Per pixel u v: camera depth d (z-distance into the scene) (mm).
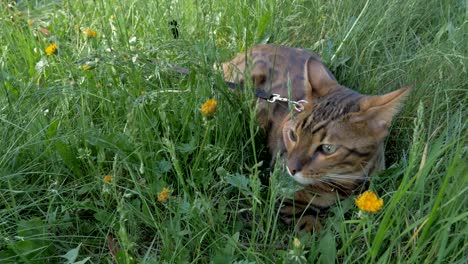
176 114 590
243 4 846
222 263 451
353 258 478
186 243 467
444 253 424
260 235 532
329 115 517
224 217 495
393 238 438
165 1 798
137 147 511
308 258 464
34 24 821
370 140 518
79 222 522
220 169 488
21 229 474
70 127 576
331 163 517
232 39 756
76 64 623
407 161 566
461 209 466
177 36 744
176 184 562
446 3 878
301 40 816
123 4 823
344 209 516
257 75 663
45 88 613
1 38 769
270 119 618
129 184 546
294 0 858
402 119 655
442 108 664
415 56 720
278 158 436
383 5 848
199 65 577
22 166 550
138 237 502
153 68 601
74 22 728
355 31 772
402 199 478
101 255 490
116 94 593
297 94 625
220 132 559
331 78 578
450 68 713
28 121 579
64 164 564
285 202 541
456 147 544
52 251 485
